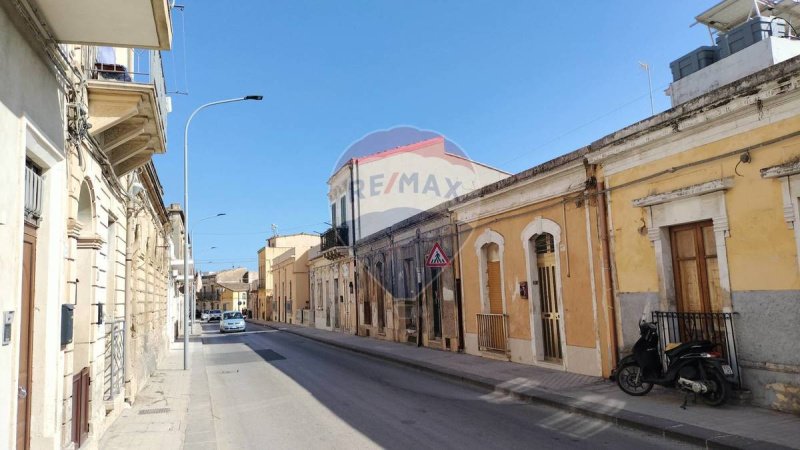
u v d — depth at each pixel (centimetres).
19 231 410
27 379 481
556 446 633
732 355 736
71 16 453
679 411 720
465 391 1041
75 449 629
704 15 1082
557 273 1129
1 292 383
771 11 1050
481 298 1451
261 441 735
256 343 2659
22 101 416
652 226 880
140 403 1054
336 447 678
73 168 574
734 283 739
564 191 1098
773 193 689
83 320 695
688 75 975
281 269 5144
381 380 1233
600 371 1004
